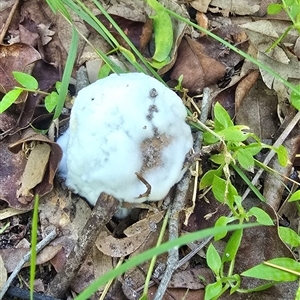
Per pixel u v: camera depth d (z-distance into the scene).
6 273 0.21
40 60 0.25
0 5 0.26
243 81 0.26
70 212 0.23
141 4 0.27
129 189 0.21
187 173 0.23
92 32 0.26
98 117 0.21
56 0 0.23
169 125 0.22
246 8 0.28
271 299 0.21
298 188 0.24
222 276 0.21
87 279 0.22
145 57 0.26
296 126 0.25
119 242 0.22
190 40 0.26
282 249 0.22
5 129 0.23
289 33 0.27
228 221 0.21
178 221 0.22
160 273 0.22
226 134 0.22
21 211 0.23
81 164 0.21
